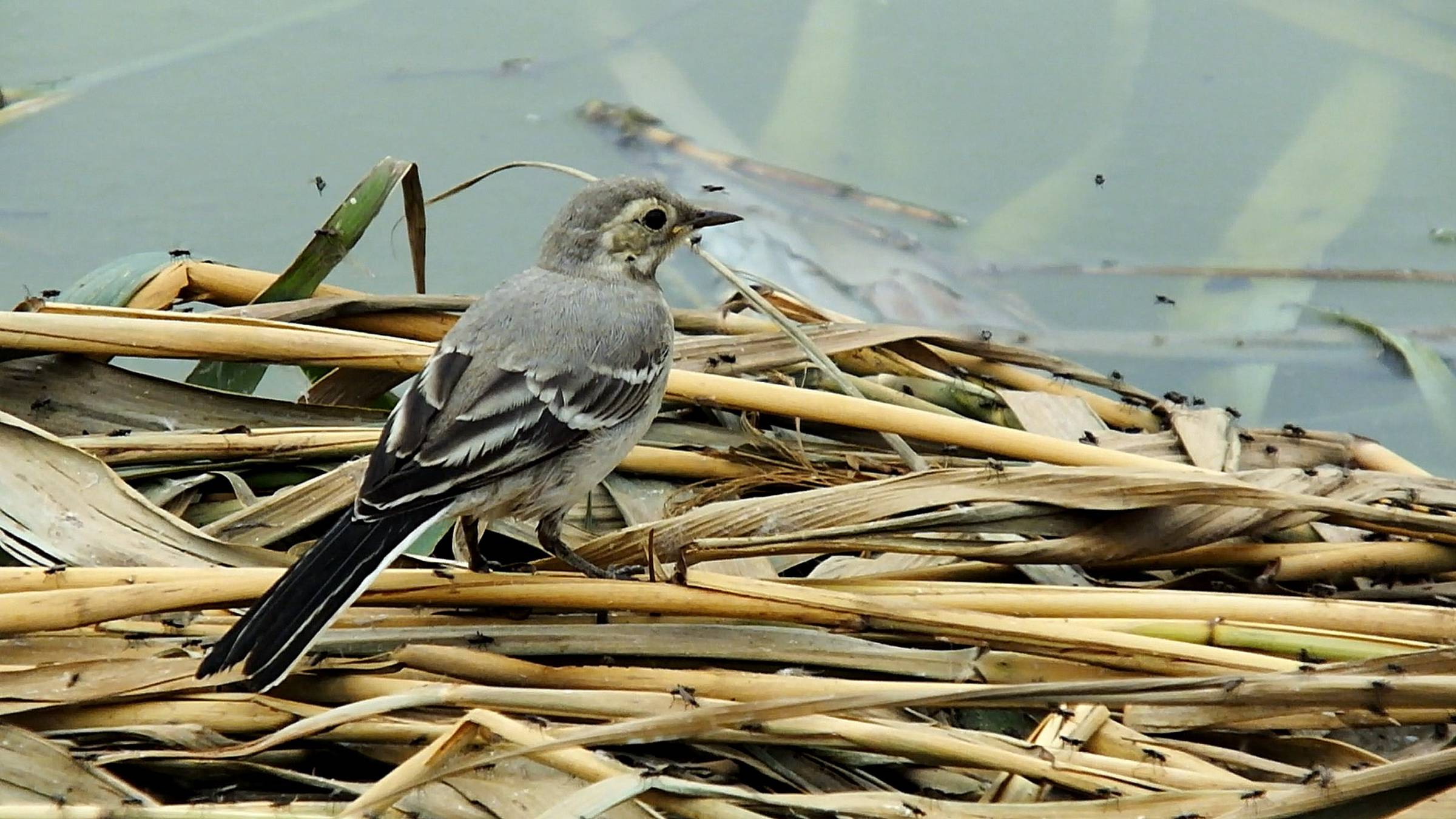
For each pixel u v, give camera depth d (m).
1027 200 16.20
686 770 8.73
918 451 12.07
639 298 10.77
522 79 17.11
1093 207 16.06
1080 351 14.57
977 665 9.46
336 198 15.20
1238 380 14.37
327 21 17.81
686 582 9.66
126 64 16.92
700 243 15.38
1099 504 10.34
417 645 9.25
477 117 16.53
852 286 15.15
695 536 10.32
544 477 9.96
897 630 9.69
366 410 11.70
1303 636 9.64
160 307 12.51
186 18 17.77
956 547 10.51
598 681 9.15
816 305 14.52
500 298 10.42
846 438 12.19
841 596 9.67
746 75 17.41
